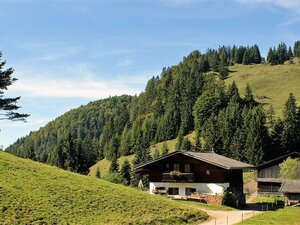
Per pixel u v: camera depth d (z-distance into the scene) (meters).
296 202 66.69
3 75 72.75
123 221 40.28
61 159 122.88
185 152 68.31
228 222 46.25
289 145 148.88
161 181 70.56
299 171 85.62
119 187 54.00
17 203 38.97
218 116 194.12
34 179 47.59
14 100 74.44
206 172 67.19
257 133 143.00
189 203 61.91
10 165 50.91
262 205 69.94
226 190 64.06
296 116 155.50
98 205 44.00
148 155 167.38
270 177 92.75
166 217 44.22
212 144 151.38
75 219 38.75
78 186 48.81
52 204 41.12
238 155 145.88
